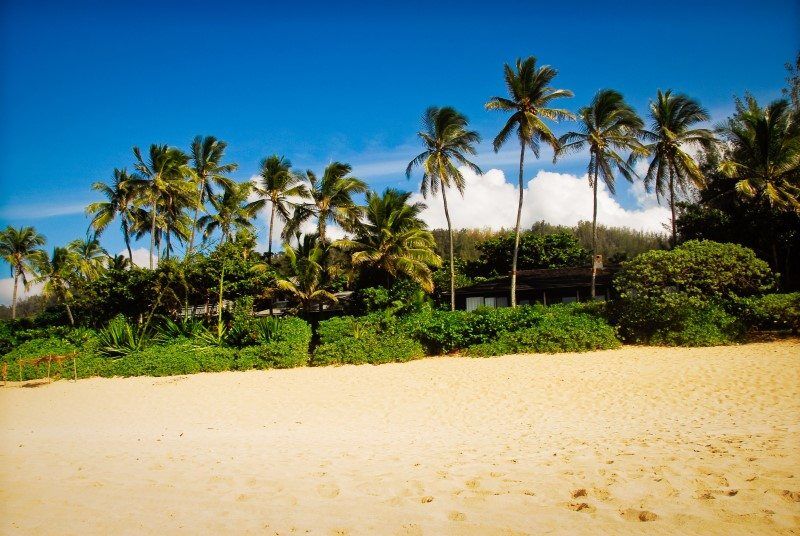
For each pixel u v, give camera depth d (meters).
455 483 4.68
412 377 14.61
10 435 9.38
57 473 5.72
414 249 28.16
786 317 16.03
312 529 3.67
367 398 12.08
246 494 4.64
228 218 32.56
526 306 20.00
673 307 16.56
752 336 16.58
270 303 31.25
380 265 29.20
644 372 12.38
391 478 4.96
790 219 26.55
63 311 35.34
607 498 3.99
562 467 5.05
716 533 3.21
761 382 10.16
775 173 25.64
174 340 22.19
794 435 5.78
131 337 22.25
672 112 27.91
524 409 9.73
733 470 4.43
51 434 9.29
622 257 47.47
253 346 20.30
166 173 30.80
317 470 5.50
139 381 17.80
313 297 30.11
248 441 7.73
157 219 33.97
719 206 29.53
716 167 31.34
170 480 5.28
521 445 6.53
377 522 3.75
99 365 20.22
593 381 11.86
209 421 10.29
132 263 33.56
